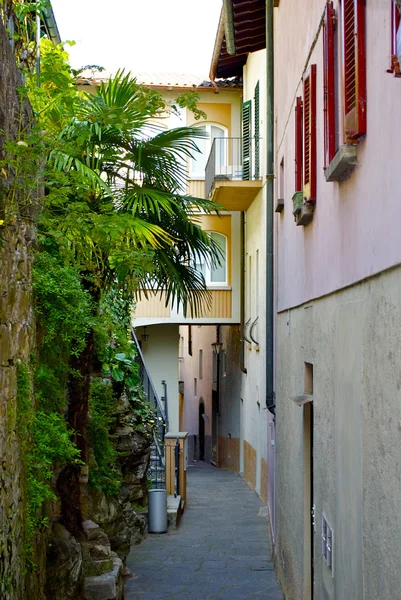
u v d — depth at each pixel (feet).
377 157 15.06
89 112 25.72
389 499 13.94
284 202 35.06
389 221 14.01
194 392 116.78
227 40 53.93
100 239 22.38
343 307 18.97
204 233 29.50
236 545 43.60
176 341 76.79
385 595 14.19
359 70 16.02
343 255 19.02
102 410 34.88
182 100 26.71
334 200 20.51
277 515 37.32
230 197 63.72
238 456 79.36
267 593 34.06
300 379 28.53
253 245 64.54
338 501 19.69
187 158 73.92
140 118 26.53
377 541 14.89
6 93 17.56
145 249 24.06
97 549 28.66
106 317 27.68
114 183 28.50
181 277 30.30
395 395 13.51
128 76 27.09
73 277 23.22
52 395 23.29
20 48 21.33
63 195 20.81
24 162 17.17
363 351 16.35
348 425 18.21
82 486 28.48
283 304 35.14
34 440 20.98
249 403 69.21
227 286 73.15
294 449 30.55
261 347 59.57
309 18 25.98
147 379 56.70
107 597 27.14
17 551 18.33
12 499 17.89
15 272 18.76
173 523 47.70
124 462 43.47
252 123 65.21
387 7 14.05
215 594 33.68
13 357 18.37
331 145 19.16
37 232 22.07
